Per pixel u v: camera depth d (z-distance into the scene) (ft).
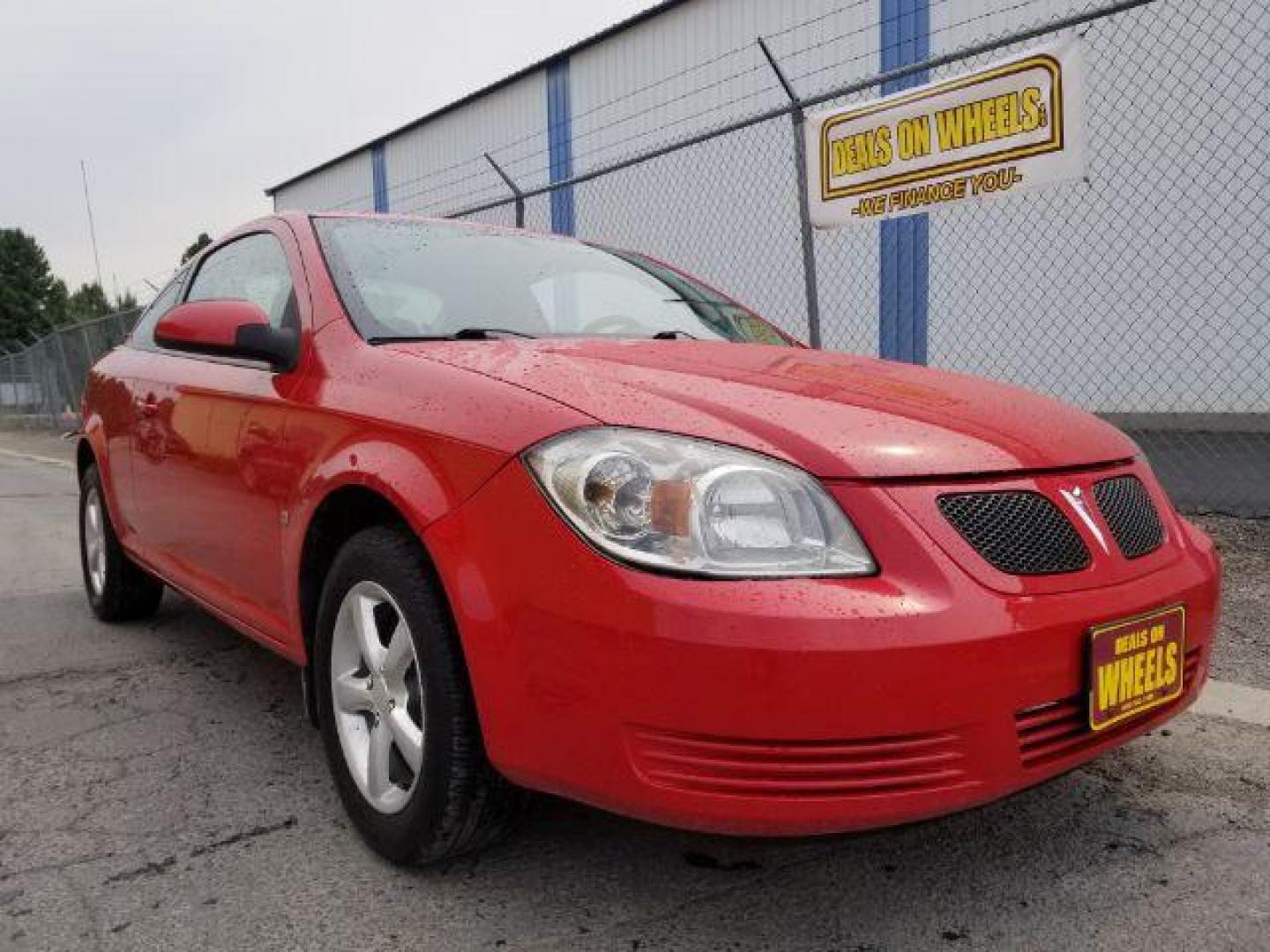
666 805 5.28
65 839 7.31
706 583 5.24
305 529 7.52
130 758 8.82
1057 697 5.69
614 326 9.73
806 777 5.18
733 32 38.99
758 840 5.49
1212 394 27.27
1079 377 29.63
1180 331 27.71
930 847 7.14
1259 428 26.43
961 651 5.30
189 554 10.23
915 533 5.57
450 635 6.19
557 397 6.21
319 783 8.30
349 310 8.27
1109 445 7.13
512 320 9.05
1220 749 8.68
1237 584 13.23
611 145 44.83
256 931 6.14
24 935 6.09
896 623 5.22
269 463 8.18
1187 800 7.80
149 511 11.14
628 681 5.26
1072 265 29.53
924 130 17.10
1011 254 30.71
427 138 58.23
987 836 7.30
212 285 11.21
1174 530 7.19
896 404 6.75
